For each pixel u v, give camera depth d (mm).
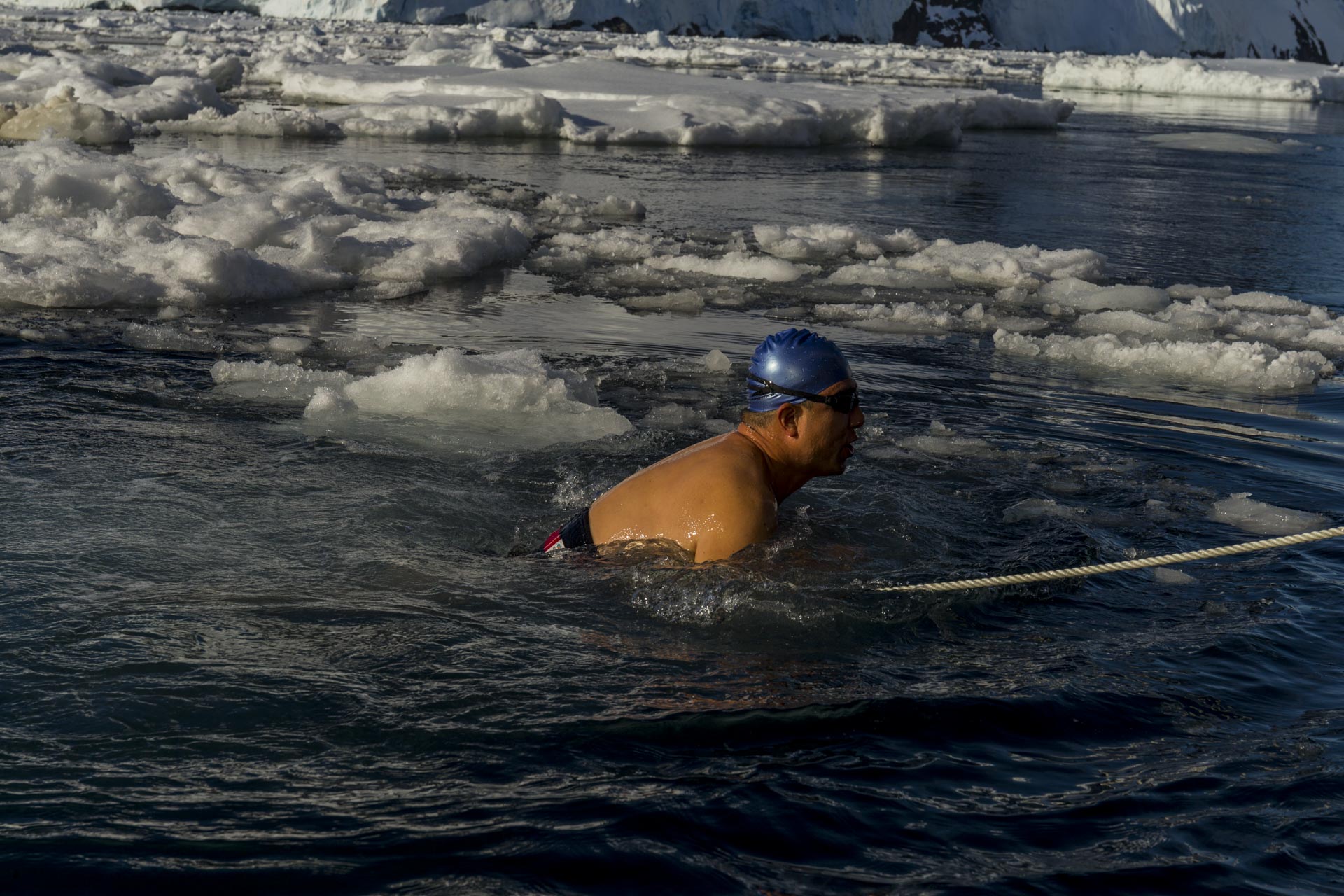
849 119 20750
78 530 3551
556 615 3115
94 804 2172
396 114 19188
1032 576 3178
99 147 15062
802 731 2553
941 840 2154
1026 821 2227
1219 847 2150
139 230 8344
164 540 3520
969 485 4461
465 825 2146
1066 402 5977
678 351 6742
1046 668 2912
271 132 17547
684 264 9438
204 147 15773
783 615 3131
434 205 11258
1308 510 4379
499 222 9883
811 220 12172
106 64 23469
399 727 2502
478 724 2525
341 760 2361
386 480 4176
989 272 9570
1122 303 8836
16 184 8992
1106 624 3229
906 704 2688
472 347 6629
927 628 3135
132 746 2377
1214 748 2545
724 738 2508
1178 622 3262
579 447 4703
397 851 2059
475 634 2975
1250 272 10344
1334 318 8617
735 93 22500
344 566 3398
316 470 4246
